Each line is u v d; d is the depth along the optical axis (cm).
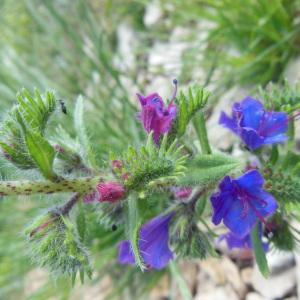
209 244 9
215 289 14
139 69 19
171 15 18
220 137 15
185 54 17
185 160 8
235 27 15
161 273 15
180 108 8
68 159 8
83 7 19
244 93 15
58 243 7
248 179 8
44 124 8
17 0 22
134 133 14
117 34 21
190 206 9
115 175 8
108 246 15
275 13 15
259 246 9
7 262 16
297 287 12
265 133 9
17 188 8
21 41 22
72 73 20
